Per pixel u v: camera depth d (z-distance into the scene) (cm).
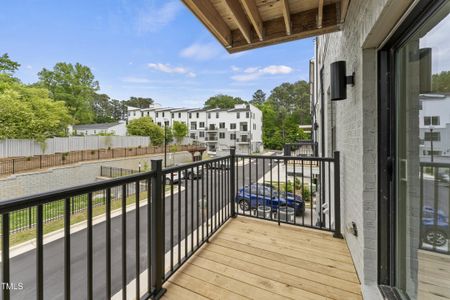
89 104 2858
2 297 80
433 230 107
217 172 263
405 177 132
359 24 162
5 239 80
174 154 2383
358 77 169
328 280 168
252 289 159
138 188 144
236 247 218
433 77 103
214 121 3450
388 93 145
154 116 3694
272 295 153
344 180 242
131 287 201
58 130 1623
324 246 219
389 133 144
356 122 179
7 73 1688
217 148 3375
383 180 147
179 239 186
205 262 193
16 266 414
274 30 256
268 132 3622
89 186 109
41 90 1639
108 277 122
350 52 200
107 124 3291
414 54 119
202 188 230
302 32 242
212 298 151
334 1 228
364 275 154
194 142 3114
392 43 137
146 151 2128
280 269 182
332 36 349
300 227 263
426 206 112
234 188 301
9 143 1274
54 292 333
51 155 1352
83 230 577
